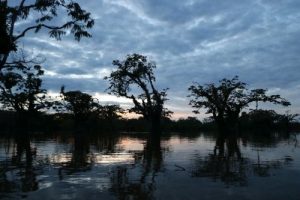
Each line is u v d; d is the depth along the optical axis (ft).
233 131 222.07
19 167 54.65
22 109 212.64
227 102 218.18
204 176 44.96
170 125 322.34
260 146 102.58
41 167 54.60
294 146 102.12
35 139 148.87
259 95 214.07
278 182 40.22
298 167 53.67
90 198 32.68
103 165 57.11
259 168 52.65
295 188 36.78
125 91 205.57
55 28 91.15
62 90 268.62
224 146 103.14
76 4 90.84
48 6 89.35
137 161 62.75
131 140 141.49
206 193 34.47
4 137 167.22
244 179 42.47
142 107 204.74
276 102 212.43
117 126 304.91
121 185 38.86
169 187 37.65
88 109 276.00
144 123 299.79
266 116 272.92
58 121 281.74
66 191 35.73
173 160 64.44
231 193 34.47
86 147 99.60
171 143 120.06
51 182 40.86
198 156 72.02
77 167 54.49
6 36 78.64
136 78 203.10
